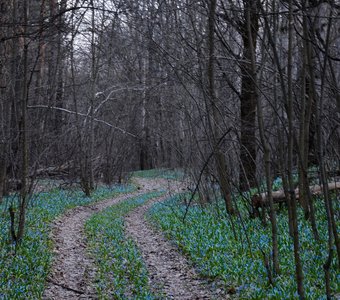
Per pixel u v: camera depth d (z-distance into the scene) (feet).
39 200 73.05
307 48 24.89
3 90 58.03
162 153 163.22
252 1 27.94
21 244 41.01
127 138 116.26
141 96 111.86
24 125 40.98
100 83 115.24
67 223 60.59
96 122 106.63
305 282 29.45
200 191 65.26
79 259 42.60
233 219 50.85
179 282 36.04
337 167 53.52
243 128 47.37
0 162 62.28
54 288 33.73
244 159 55.21
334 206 46.39
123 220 65.57
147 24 38.42
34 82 80.33
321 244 36.47
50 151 83.51
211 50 38.50
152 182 131.54
